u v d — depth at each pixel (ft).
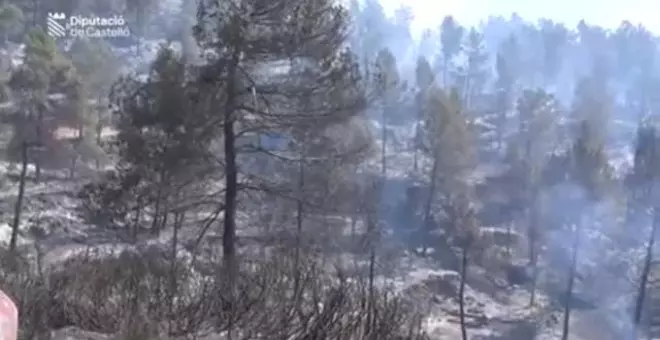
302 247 35.73
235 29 39.37
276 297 15.64
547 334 65.10
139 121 40.27
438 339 36.06
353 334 14.42
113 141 48.06
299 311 15.20
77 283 17.47
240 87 40.45
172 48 49.44
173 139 40.14
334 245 51.98
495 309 66.08
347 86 41.39
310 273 16.29
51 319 16.26
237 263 19.56
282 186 43.19
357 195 57.93
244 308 15.53
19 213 61.21
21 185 65.57
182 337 15.53
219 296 16.17
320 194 44.32
